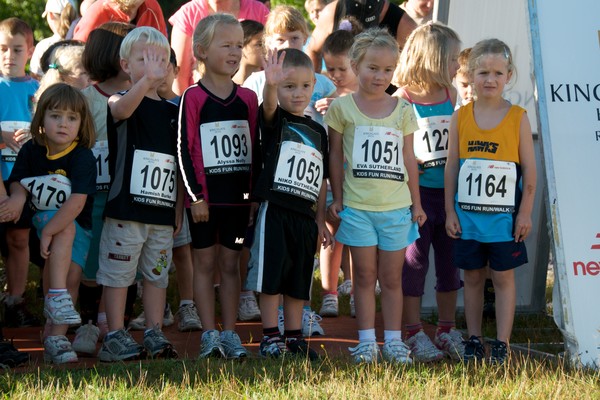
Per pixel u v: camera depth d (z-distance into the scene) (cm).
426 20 2272
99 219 1586
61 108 1441
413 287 1570
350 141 1491
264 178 1445
